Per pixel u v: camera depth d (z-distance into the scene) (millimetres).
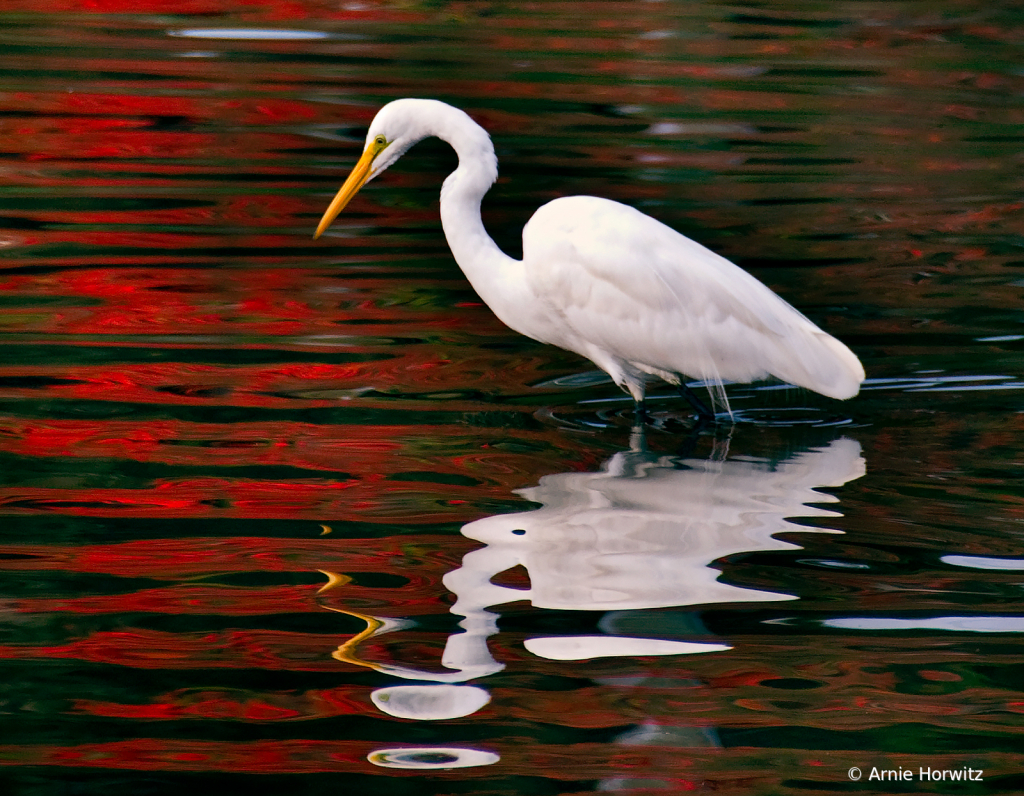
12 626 6734
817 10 27453
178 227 13891
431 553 7629
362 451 9086
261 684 6297
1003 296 12586
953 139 18625
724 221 14773
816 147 18047
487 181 10164
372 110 18750
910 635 6809
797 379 9883
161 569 7379
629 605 7070
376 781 5625
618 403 10352
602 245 9844
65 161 15969
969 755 5852
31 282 12156
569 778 5672
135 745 5816
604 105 19719
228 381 10250
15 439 9047
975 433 9672
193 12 25141
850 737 5984
